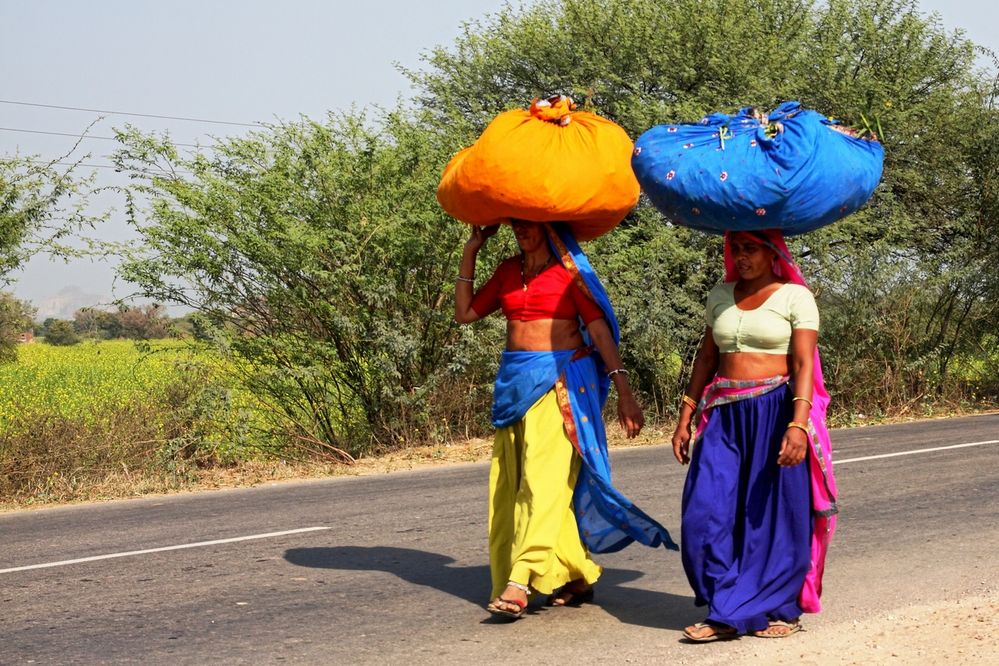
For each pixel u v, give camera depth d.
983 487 9.74
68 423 12.41
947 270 19.45
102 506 10.79
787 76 21.53
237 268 14.28
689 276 17.14
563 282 5.63
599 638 5.27
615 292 16.58
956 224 20.19
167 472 12.48
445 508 9.62
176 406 13.26
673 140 4.95
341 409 15.07
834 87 21.17
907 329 18.86
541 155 5.39
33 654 5.36
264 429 14.20
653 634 5.30
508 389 5.66
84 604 6.38
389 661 5.05
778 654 4.88
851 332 18.45
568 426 5.57
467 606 6.04
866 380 18.62
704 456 5.15
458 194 5.62
